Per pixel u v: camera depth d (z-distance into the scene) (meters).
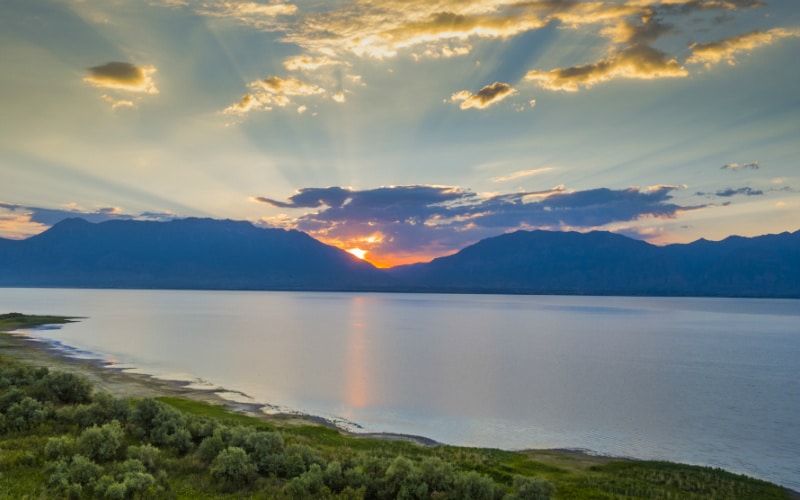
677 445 47.84
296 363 95.00
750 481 36.78
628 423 55.78
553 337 152.75
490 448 44.91
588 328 187.38
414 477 25.48
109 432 27.88
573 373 89.00
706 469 39.19
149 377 75.44
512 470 36.84
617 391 73.44
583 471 37.78
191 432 32.66
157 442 30.50
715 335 164.25
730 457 44.62
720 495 32.94
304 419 54.09
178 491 23.62
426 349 120.44
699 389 75.25
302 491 24.23
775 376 87.62
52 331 139.25
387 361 100.06
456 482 25.48
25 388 40.41
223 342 127.00
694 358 109.62
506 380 81.31
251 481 25.61
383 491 25.31
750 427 54.53
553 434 51.28
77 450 26.09
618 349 125.12
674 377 85.62
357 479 25.80
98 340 121.50
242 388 70.31
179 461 27.44
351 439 44.34
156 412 34.00
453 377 83.31
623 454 45.09
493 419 56.97
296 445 30.83
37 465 24.77
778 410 62.44
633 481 35.00
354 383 76.50
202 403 58.59
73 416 32.88
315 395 67.38
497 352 116.31
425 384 76.88
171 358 96.69
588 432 52.09
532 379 82.44
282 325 184.50
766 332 176.50
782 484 38.56
